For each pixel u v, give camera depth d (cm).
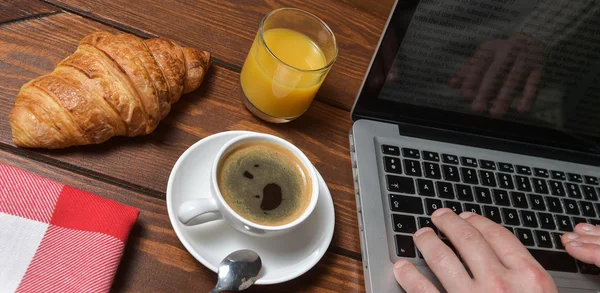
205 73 57
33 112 46
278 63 52
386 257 51
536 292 48
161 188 50
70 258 42
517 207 60
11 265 41
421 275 49
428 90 58
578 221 61
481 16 52
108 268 43
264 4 66
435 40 53
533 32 54
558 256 58
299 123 59
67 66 48
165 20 60
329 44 57
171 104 54
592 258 55
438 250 50
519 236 58
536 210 60
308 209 47
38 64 52
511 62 56
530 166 63
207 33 61
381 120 59
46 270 41
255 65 54
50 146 47
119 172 50
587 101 62
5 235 42
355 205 56
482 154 62
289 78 52
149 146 52
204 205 45
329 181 56
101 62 48
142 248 47
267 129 57
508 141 64
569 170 65
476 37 54
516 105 61
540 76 58
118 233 44
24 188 43
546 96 61
